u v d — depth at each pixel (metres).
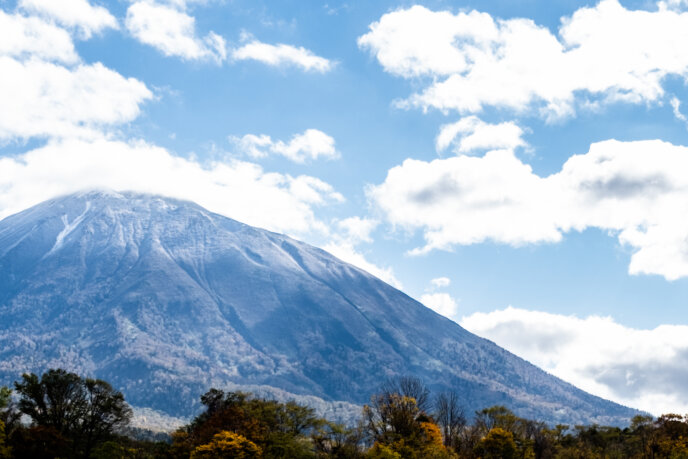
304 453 106.88
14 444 94.38
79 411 132.25
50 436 101.69
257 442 101.38
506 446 116.19
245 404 124.38
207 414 127.75
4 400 92.06
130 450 122.75
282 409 120.88
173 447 112.56
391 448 107.25
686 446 119.75
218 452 93.00
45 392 131.62
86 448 125.00
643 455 124.50
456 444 123.62
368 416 122.62
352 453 110.88
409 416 118.31
